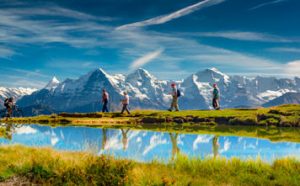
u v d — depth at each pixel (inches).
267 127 1588.3
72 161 601.9
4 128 1577.3
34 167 574.6
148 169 608.7
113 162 584.4
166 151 912.3
